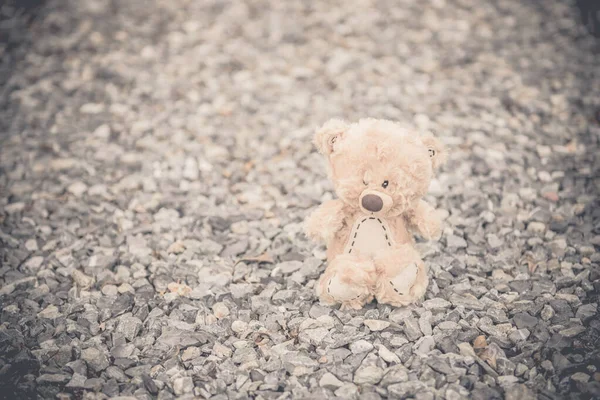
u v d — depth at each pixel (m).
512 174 1.13
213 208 1.08
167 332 0.88
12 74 1.40
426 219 0.88
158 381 0.83
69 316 0.91
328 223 0.87
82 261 1.00
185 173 1.15
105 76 1.40
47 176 1.15
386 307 0.89
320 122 1.26
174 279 0.96
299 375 0.83
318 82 1.38
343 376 0.83
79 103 1.32
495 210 1.07
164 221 1.06
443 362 0.83
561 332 0.86
